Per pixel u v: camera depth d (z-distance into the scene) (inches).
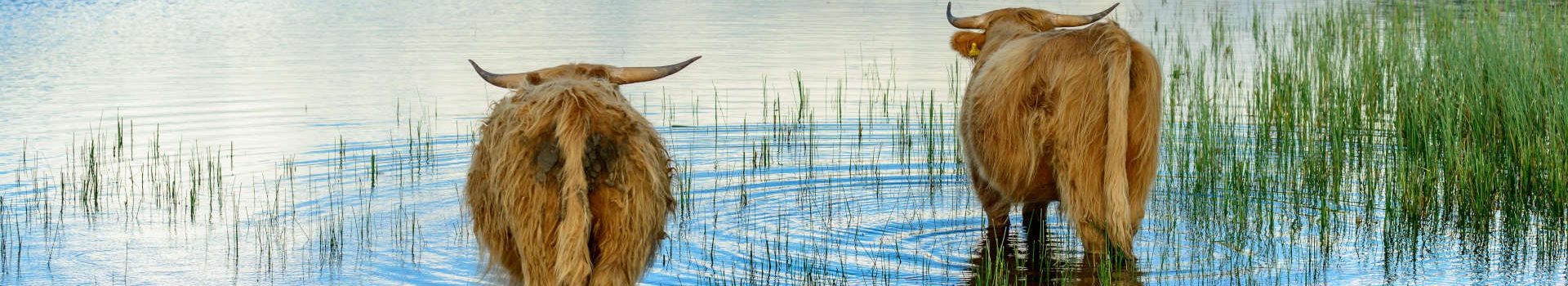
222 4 918.4
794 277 260.5
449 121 447.8
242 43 683.4
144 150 394.6
